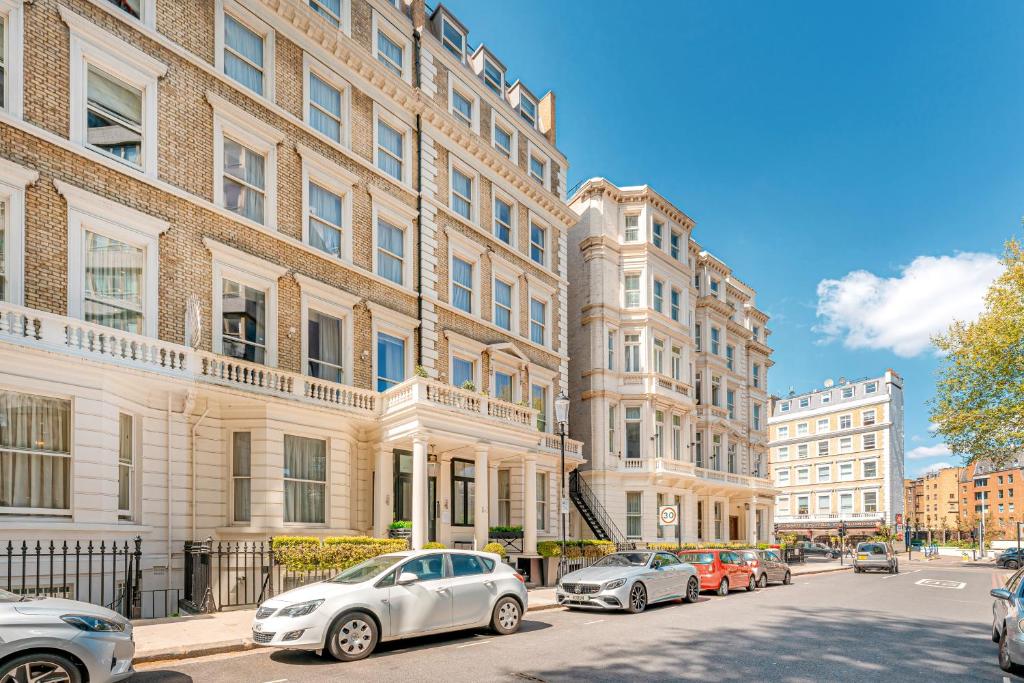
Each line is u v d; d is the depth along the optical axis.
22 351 11.01
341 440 16.88
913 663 9.58
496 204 25.64
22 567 10.75
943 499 116.19
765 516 43.19
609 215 32.38
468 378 23.33
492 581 11.34
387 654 9.67
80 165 13.20
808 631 12.31
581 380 31.19
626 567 15.60
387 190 20.55
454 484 21.38
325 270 18.19
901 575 32.59
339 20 19.59
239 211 16.42
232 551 14.57
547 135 30.20
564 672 8.59
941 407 31.11
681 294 34.69
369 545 14.95
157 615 13.29
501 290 25.50
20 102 12.34
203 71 15.77
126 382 12.84
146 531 13.19
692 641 10.95
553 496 26.45
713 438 38.84
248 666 8.80
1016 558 44.06
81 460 11.76
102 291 13.38
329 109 19.22
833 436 71.94
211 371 14.26
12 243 11.95
